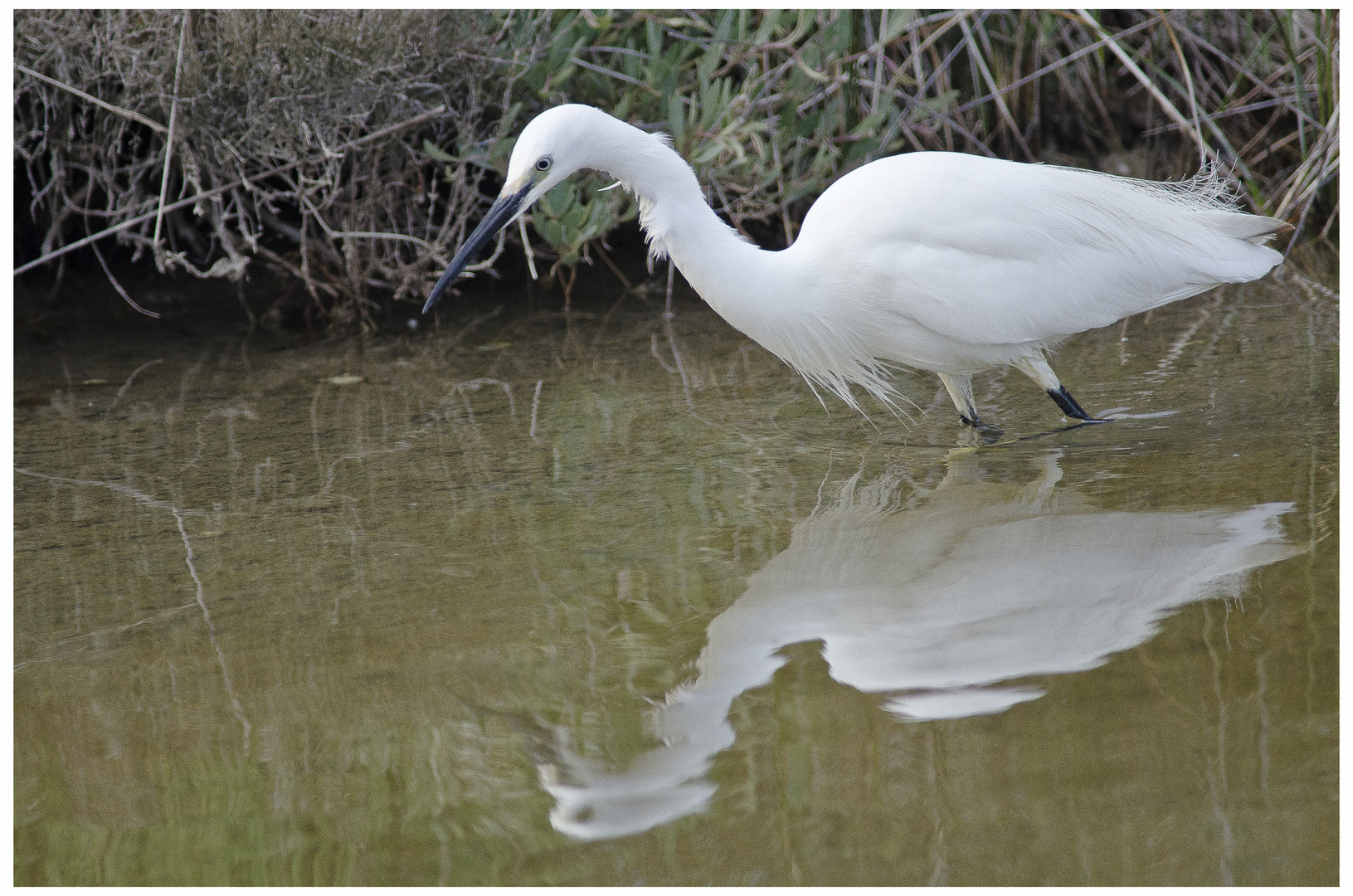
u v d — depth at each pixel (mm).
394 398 9023
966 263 7059
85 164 11367
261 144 10273
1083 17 11898
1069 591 5137
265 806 3971
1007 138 13461
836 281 7199
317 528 6418
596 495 6707
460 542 6109
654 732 4277
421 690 4633
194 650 5039
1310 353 8414
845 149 12000
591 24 10523
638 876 3562
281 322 11656
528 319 11430
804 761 4035
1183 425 7223
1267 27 13375
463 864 3645
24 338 11156
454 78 10984
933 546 5730
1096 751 3961
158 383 9664
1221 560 5312
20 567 6031
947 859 3539
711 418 8102
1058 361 8977
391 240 11914
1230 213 7707
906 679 4496
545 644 4941
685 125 10859
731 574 5527
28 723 4531
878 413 8062
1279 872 3410
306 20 10047
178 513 6758
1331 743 3900
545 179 7035
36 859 3740
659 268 12680
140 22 10133
